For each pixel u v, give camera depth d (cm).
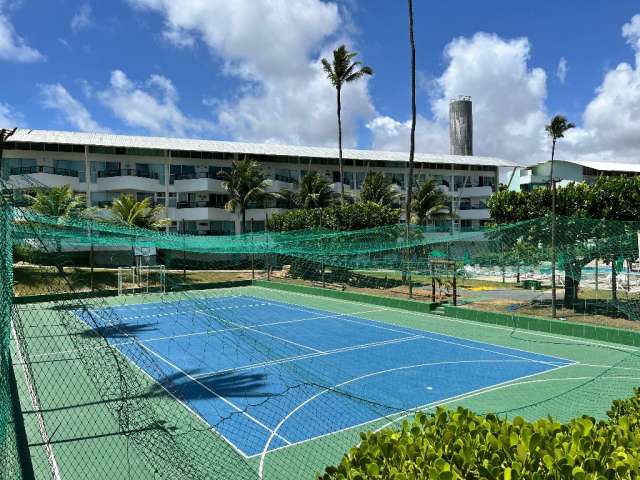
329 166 6012
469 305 2870
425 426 545
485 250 3067
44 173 4525
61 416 1191
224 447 1055
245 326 2555
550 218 2450
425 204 5053
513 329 2403
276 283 4144
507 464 449
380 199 5069
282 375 1644
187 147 5134
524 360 1833
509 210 2695
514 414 1251
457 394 1452
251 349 2027
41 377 1515
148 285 3881
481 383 1558
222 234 5494
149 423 898
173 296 3666
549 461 432
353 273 4200
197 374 1653
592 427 514
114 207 3966
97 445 1034
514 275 4303
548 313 2525
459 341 2170
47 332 2048
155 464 863
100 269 4134
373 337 2269
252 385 1532
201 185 5200
